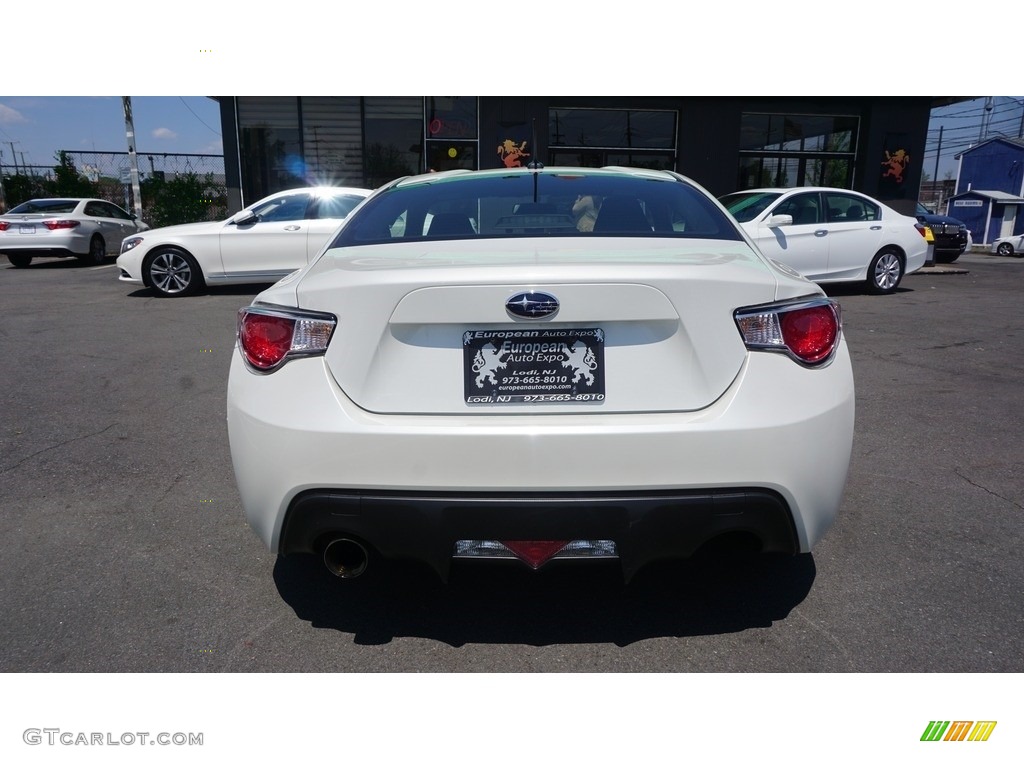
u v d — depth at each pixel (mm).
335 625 2520
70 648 2387
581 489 2084
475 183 3119
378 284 2129
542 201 2916
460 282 2111
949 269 16203
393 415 2146
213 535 3139
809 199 10367
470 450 2074
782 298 2191
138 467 3881
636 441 2062
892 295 10852
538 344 2143
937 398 5133
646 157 17000
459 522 2105
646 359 2143
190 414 4773
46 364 6109
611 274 2115
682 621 2527
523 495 2092
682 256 2334
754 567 2859
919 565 2855
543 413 2145
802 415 2129
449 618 2564
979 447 4148
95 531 3168
